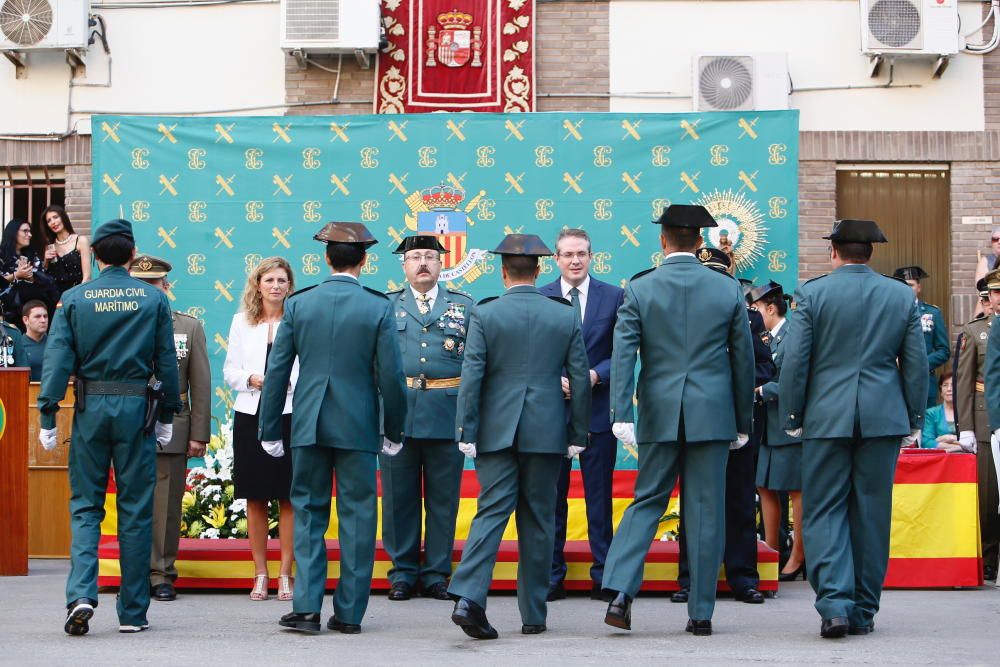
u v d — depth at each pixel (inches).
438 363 316.8
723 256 311.3
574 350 268.1
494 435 262.4
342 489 269.7
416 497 320.8
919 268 442.9
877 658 240.8
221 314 453.4
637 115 449.4
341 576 269.3
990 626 281.0
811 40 475.8
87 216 487.5
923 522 352.8
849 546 263.6
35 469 407.8
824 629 259.4
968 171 472.7
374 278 452.1
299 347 266.8
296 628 264.4
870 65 474.0
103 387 265.9
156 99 487.5
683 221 270.1
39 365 420.5
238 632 268.8
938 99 474.3
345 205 453.7
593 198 449.1
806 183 474.3
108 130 458.0
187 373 323.0
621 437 263.7
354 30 468.4
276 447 271.7
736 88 470.0
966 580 351.6
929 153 472.7
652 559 326.3
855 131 474.0
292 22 469.7
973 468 354.0
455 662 234.8
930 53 463.5
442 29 477.1
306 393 265.1
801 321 265.4
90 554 266.1
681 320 265.0
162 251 455.5
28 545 378.0
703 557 265.0
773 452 357.1
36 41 479.5
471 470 377.4
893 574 351.9
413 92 476.1
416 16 477.1
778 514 366.9
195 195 455.8
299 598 264.8
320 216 454.0
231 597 322.3
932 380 437.1
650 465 265.4
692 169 447.5
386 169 453.4
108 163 457.4
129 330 266.1
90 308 265.7
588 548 333.7
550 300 269.6
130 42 488.4
